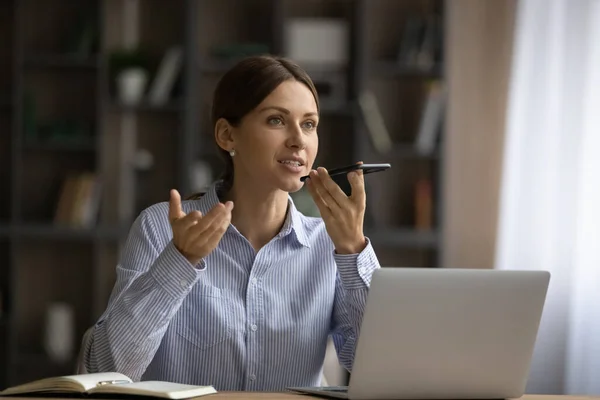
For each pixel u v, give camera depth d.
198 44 9.54
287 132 3.68
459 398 3.10
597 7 8.38
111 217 9.53
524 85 8.92
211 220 3.25
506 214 8.99
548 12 8.77
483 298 2.99
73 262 9.51
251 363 3.72
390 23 9.74
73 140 9.13
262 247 3.80
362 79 9.24
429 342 2.98
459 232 9.73
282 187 3.68
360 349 2.93
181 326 3.70
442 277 2.94
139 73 9.20
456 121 9.70
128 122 9.53
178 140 9.51
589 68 8.39
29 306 9.45
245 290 3.77
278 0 9.22
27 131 9.11
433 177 9.52
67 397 3.06
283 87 3.67
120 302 3.40
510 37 9.62
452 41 9.70
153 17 9.51
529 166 8.85
